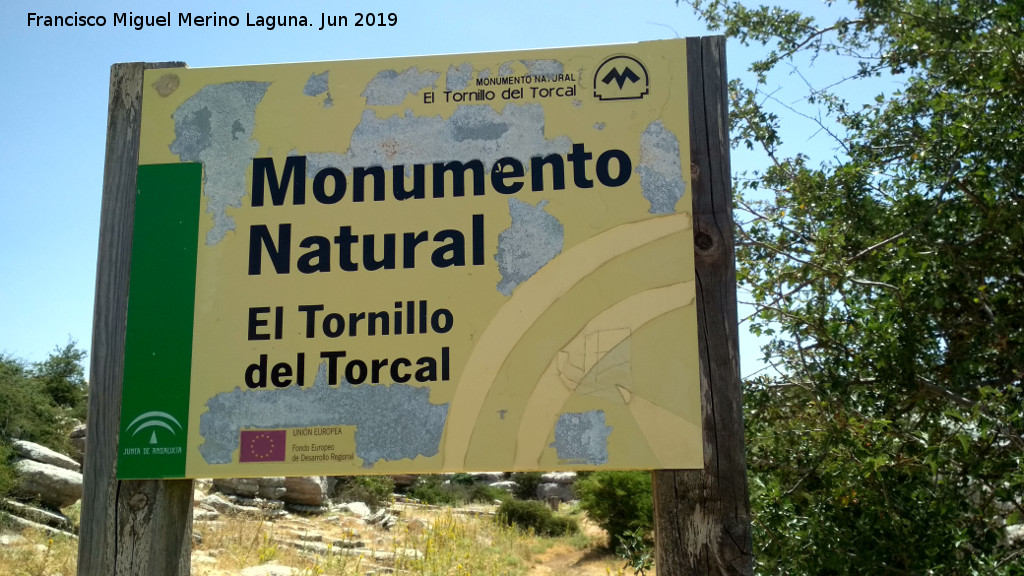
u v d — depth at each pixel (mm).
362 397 3373
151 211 3594
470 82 3604
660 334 3309
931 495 4953
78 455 21578
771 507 5137
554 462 3240
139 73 3736
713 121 3475
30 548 11430
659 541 3178
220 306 3490
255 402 3398
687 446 3213
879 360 5559
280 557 13578
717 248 3363
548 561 20609
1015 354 5703
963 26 6812
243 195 3586
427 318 3412
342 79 3660
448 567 14359
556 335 3348
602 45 3578
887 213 6188
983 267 5805
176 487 3451
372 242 3504
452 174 3531
